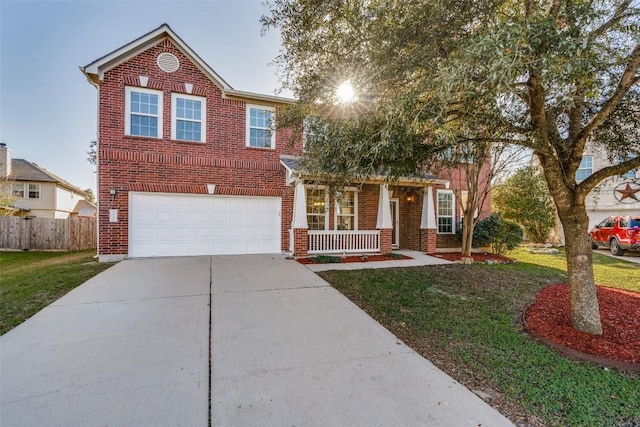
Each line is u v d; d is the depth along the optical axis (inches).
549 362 127.1
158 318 167.3
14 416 87.5
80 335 144.9
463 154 195.8
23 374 110.3
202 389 102.7
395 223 482.0
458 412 92.5
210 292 216.8
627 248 450.9
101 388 102.3
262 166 391.9
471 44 103.0
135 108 345.4
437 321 173.5
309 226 419.2
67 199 1016.9
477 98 105.1
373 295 220.7
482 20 137.8
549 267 350.9
